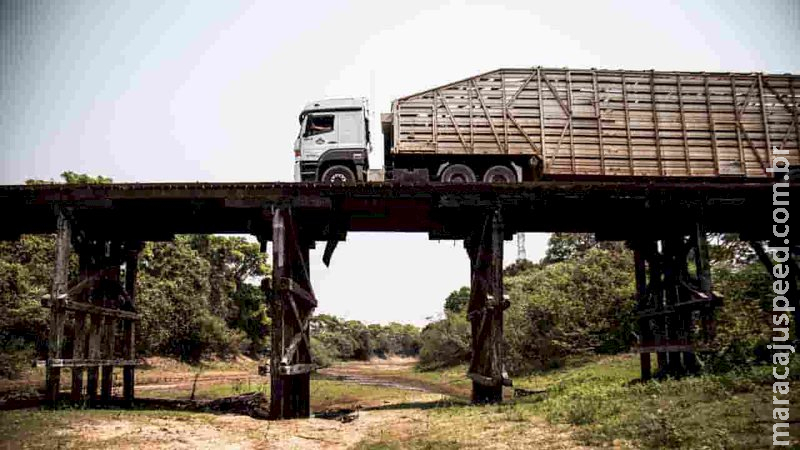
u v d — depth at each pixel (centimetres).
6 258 2602
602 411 989
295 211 1372
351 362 6469
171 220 1542
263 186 1298
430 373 3494
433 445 862
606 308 2652
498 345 1337
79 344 1377
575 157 1569
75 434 972
